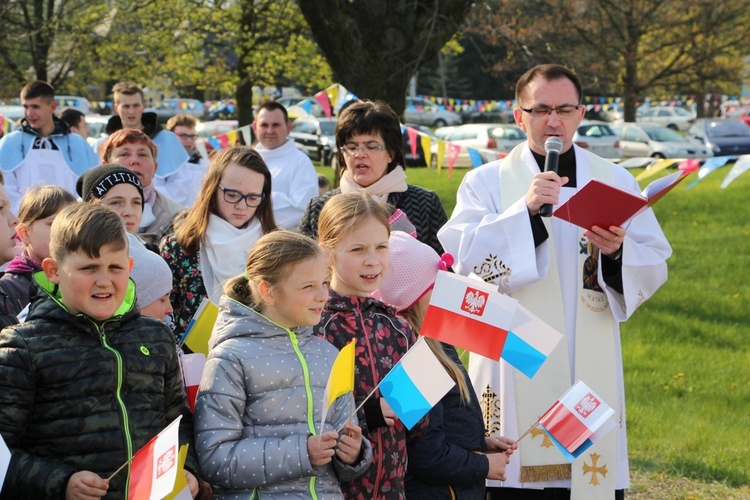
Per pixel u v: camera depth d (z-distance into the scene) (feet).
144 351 11.33
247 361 11.65
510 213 15.55
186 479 10.24
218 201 16.28
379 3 41.45
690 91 120.57
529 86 16.28
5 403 10.55
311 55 68.85
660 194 14.25
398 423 12.96
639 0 100.83
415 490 13.48
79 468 10.75
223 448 11.30
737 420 26.22
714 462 22.86
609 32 104.63
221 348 11.76
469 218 16.51
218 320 12.16
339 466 11.64
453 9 42.42
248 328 11.86
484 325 12.16
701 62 104.83
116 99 28.37
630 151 97.55
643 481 21.89
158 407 11.37
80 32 65.51
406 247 14.03
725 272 45.14
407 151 97.86
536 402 15.85
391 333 13.24
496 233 15.62
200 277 16.15
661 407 27.09
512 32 67.82
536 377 15.87
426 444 13.26
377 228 12.95
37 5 72.79
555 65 16.26
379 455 12.75
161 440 9.81
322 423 11.02
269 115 27.45
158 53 64.28
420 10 41.86
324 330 12.92
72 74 82.79
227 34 62.95
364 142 17.33
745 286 42.39
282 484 11.52
